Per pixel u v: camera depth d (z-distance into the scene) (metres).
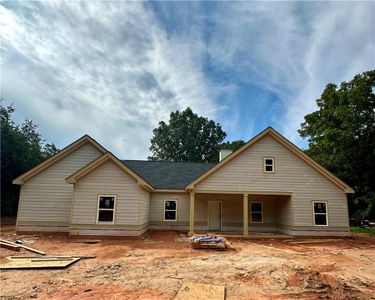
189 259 8.91
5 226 18.61
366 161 20.88
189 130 51.66
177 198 17.95
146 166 21.12
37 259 8.52
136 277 6.61
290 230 15.52
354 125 20.45
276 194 15.50
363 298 5.36
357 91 20.31
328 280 6.44
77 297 5.12
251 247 11.82
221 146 52.06
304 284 6.11
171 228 17.58
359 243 13.77
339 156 21.33
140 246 11.43
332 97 23.55
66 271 7.22
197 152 50.69
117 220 13.37
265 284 6.12
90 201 13.40
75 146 15.59
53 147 37.50
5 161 24.27
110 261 8.50
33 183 14.95
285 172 15.77
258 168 15.71
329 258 9.56
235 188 15.42
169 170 20.64
